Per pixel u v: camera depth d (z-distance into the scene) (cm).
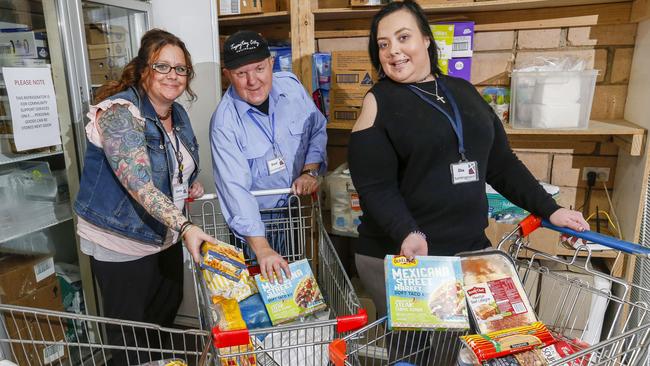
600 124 214
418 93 139
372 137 137
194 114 243
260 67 162
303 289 144
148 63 158
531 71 207
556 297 188
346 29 265
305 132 189
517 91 212
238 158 167
